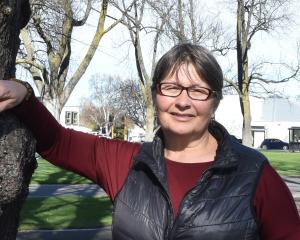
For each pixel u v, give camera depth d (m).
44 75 24.61
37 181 18.83
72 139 2.65
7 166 2.19
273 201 2.42
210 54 2.54
